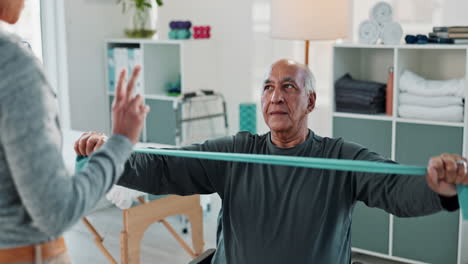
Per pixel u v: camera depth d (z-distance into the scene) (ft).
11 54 3.70
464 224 11.56
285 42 15.05
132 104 4.12
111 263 10.95
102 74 16.94
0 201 3.88
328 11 11.69
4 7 4.11
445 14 12.49
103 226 14.52
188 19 16.87
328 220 6.37
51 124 3.77
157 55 16.48
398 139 12.00
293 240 6.36
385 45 11.92
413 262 12.10
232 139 7.19
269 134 7.13
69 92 16.10
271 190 6.57
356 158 6.57
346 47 13.00
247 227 6.55
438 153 11.57
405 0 12.96
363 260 12.64
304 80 6.86
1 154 3.81
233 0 15.93
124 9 17.12
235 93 16.29
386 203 6.14
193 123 16.02
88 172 3.86
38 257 4.09
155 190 6.89
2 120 3.63
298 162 5.06
